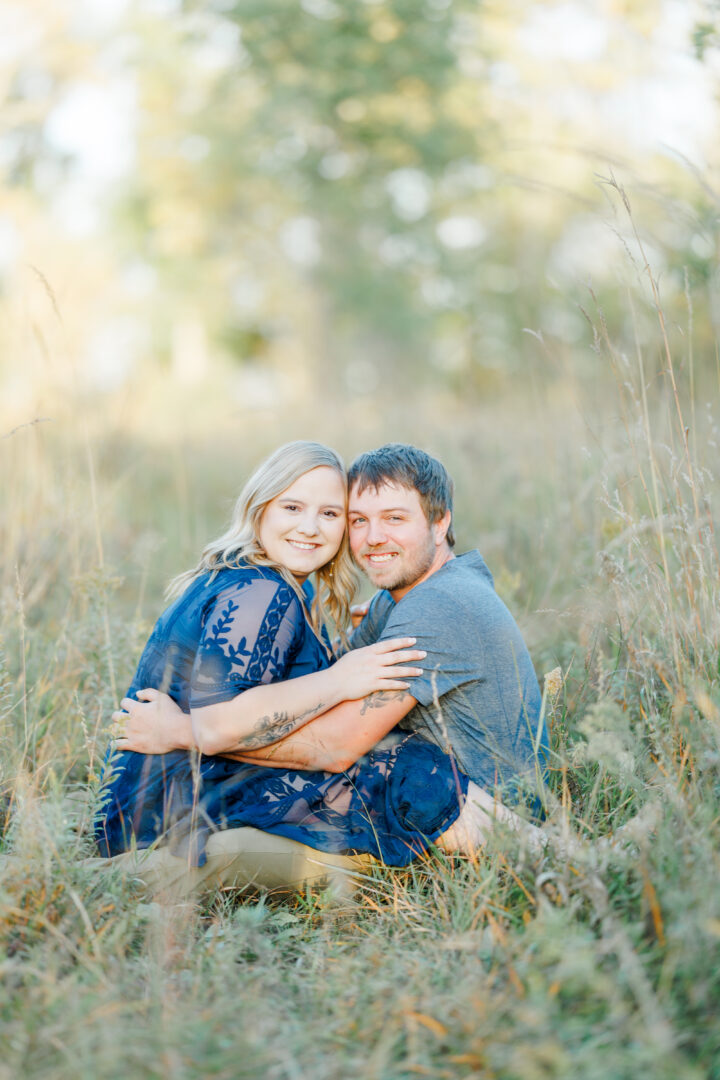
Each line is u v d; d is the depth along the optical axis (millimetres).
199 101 15969
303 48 13148
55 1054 1595
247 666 2293
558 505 3895
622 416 2824
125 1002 1745
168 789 2375
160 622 2529
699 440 3209
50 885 1999
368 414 7613
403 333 15711
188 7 13352
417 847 2299
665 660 2457
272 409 8219
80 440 4812
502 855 2066
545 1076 1491
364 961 1928
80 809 2520
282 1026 1714
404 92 13531
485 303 15180
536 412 4961
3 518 3830
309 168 15016
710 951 1668
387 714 2309
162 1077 1528
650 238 3197
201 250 18641
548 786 2359
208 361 19688
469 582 2441
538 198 10539
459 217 16000
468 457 5434
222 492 6297
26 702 2816
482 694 2381
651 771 2258
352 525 2553
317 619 2625
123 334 18266
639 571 2688
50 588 3697
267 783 2357
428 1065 1584
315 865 2309
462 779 2363
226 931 2037
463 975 1812
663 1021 1528
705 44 3301
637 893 1868
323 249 16625
